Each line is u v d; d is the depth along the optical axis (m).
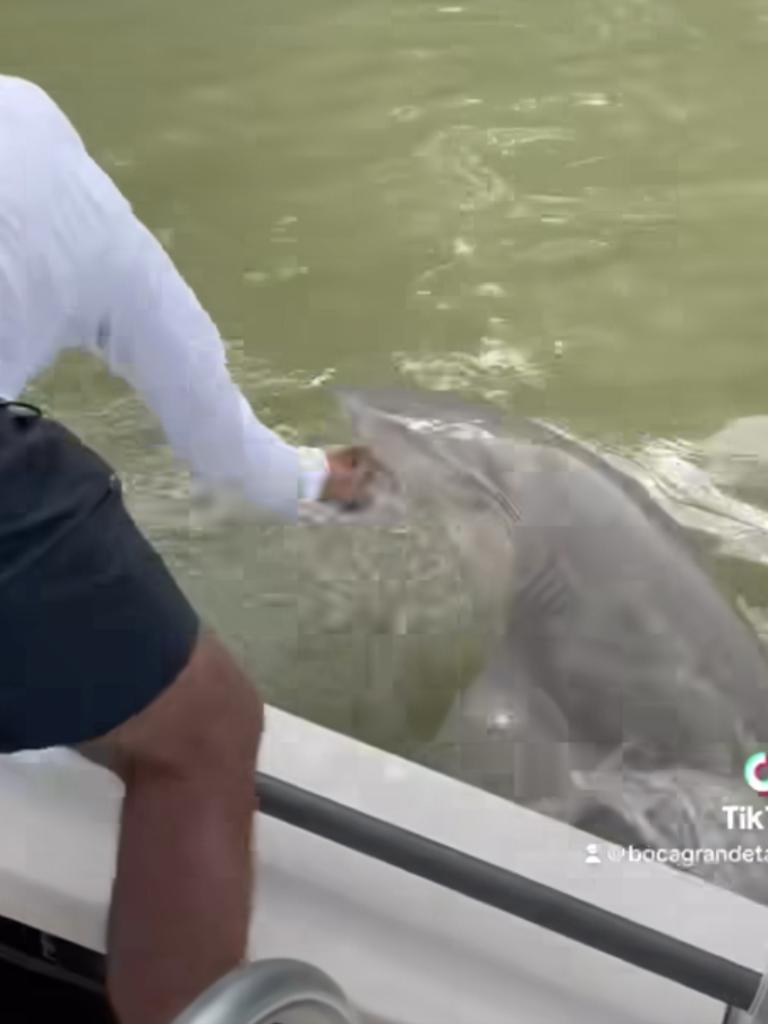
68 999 1.02
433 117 2.88
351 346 2.37
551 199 2.69
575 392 2.28
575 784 1.23
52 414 1.77
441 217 2.67
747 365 2.33
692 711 1.30
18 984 1.03
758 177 2.71
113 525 0.75
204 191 2.73
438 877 0.93
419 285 2.53
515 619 1.47
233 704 0.77
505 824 0.97
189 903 0.72
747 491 1.98
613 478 1.60
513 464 1.60
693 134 2.81
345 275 2.55
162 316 1.06
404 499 1.56
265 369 2.31
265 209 2.69
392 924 0.94
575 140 2.81
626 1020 0.89
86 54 3.06
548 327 2.44
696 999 0.90
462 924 0.94
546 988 0.91
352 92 2.95
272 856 0.97
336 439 1.90
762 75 2.93
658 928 0.90
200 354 1.13
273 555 1.57
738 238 2.59
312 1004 0.68
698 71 2.95
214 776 0.75
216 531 1.54
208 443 1.25
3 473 0.72
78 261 0.96
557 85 2.94
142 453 1.67
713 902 0.91
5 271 0.90
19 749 0.74
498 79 2.96
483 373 2.34
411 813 0.98
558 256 2.58
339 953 0.93
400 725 1.43
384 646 1.50
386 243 2.62
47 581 0.71
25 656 0.70
